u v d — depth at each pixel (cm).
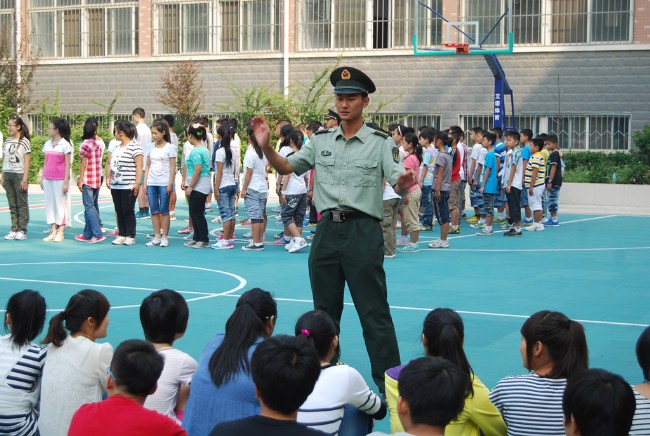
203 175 1457
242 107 2895
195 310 961
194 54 3020
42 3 3222
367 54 2828
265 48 2956
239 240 1586
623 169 2364
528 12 2667
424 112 2791
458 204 1698
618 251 1459
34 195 2470
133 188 1482
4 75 3100
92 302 522
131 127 1472
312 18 2892
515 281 1159
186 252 1420
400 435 343
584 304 1011
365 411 490
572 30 2634
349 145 666
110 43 3148
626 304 1012
